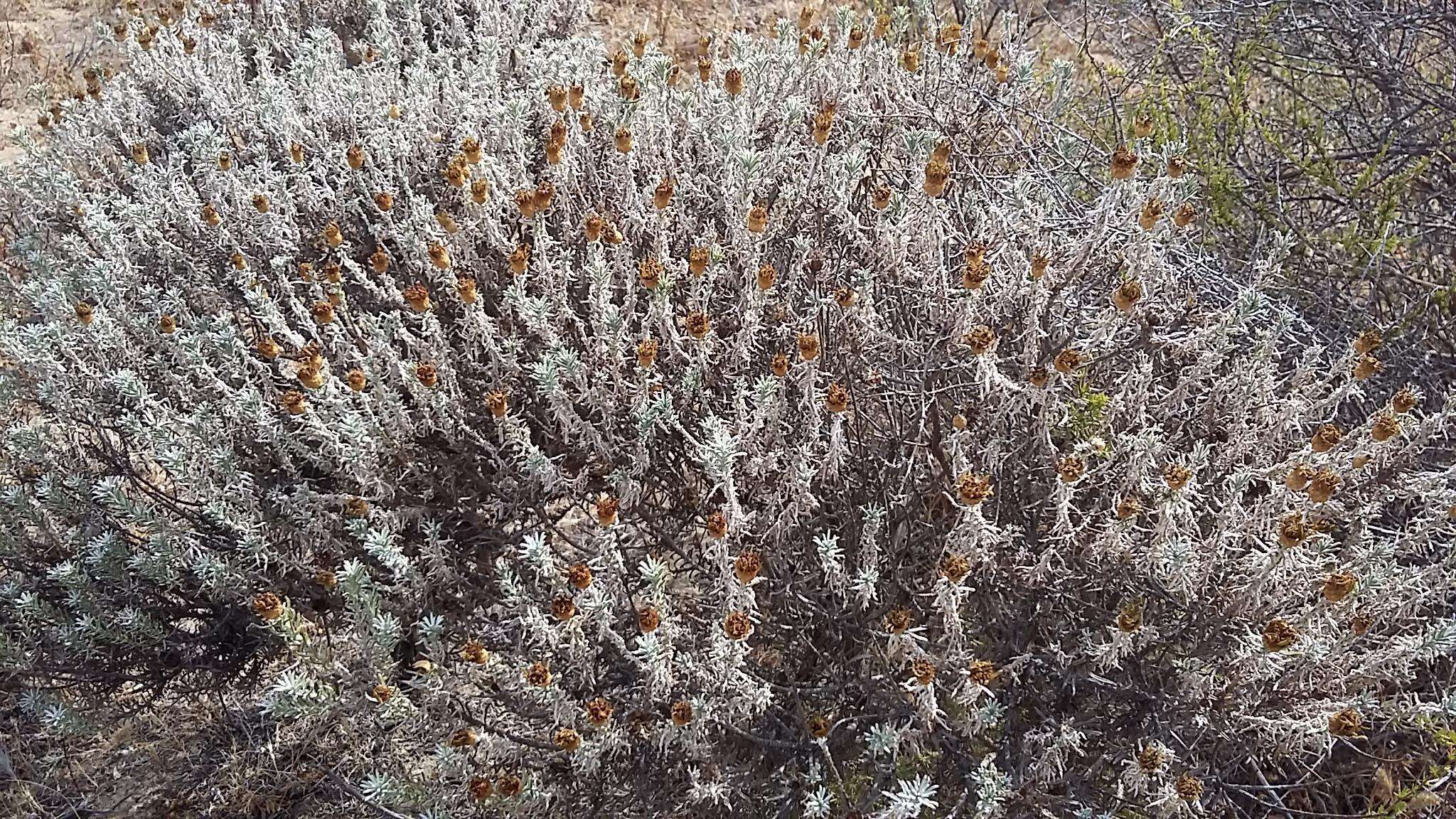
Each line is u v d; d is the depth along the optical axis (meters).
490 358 2.45
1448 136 3.05
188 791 2.37
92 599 2.28
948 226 2.47
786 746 1.99
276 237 2.75
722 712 1.90
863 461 2.20
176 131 3.62
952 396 2.25
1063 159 2.95
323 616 2.39
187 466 2.21
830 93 3.07
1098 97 3.83
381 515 2.15
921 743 1.97
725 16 5.52
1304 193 3.30
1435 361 2.73
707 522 1.96
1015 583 2.06
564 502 2.68
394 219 2.90
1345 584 1.67
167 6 4.96
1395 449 2.09
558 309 2.45
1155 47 3.91
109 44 5.15
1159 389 2.31
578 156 2.84
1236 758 1.96
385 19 3.89
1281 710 1.90
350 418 2.08
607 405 2.22
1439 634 1.72
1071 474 1.82
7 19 5.64
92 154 3.41
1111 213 2.26
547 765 2.01
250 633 2.49
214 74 3.73
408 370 2.30
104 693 2.44
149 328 2.55
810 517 2.15
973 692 1.75
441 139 3.09
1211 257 2.78
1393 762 2.01
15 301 3.13
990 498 2.11
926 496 2.22
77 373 2.54
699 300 2.30
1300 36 3.56
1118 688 1.93
